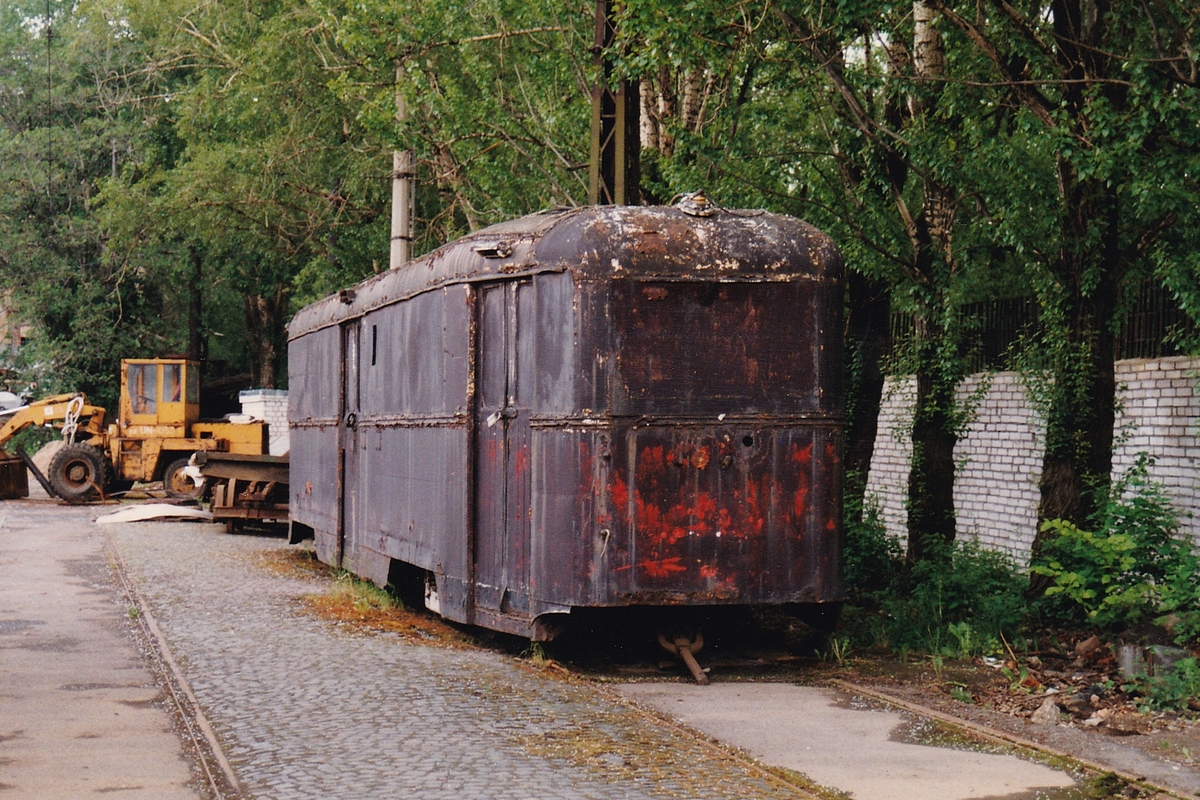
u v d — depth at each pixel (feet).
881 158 47.16
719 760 23.79
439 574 38.04
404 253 73.15
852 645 37.63
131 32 144.66
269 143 109.81
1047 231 41.50
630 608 33.94
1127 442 43.60
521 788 21.65
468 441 36.24
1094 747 25.67
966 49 43.98
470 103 66.80
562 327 33.01
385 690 29.91
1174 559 36.42
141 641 37.17
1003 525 52.34
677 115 53.72
